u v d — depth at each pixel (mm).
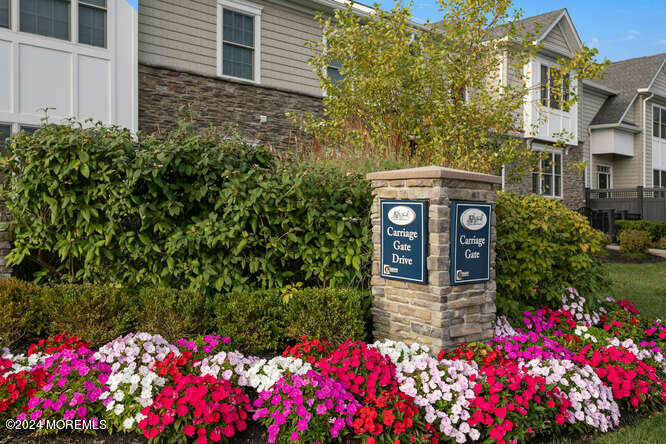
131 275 4789
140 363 3512
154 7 10211
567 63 8711
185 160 4867
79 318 4207
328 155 7371
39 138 4758
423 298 4234
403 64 8102
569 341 4707
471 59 8805
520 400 3299
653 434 3539
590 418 3502
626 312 5738
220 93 11102
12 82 8578
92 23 9430
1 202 5094
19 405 3240
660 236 17016
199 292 4590
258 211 4688
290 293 4395
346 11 8727
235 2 11258
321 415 3115
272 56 11938
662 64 23422
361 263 5070
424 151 8273
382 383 3299
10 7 8609
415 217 4246
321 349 3730
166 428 3039
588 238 5824
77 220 4695
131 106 9773
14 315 4281
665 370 4547
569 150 19406
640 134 22781
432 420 3217
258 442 3143
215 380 3162
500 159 8609
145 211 4633
